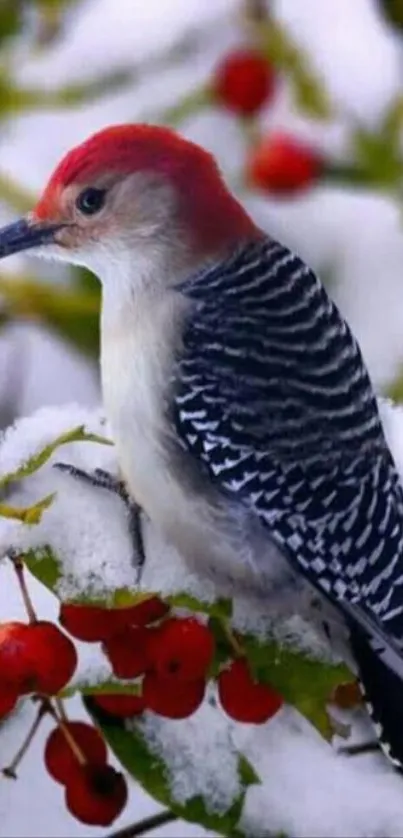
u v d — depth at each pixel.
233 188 2.54
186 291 2.25
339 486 2.23
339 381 2.24
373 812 2.21
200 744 2.19
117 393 2.24
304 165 2.51
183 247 2.25
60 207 2.26
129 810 2.25
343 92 2.61
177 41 2.59
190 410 2.24
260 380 2.24
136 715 2.19
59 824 2.25
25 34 2.57
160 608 2.18
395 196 2.51
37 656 2.17
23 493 2.20
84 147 2.26
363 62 2.62
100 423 2.25
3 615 2.22
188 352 2.24
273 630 2.19
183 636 2.17
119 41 2.59
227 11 2.60
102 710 2.18
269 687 2.18
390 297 2.57
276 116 2.57
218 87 2.54
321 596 2.23
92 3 2.61
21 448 2.22
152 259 2.25
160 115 2.56
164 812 2.21
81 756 2.19
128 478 2.23
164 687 2.17
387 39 2.63
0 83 2.54
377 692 2.21
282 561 2.23
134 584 2.18
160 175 2.25
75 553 2.18
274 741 2.21
